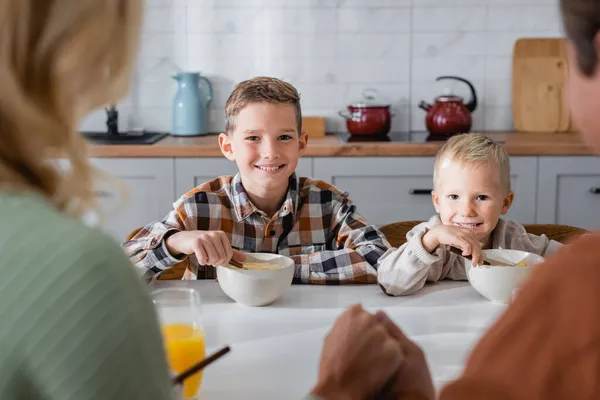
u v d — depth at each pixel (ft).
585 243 1.77
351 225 6.40
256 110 6.15
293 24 11.94
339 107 12.12
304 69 12.06
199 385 3.44
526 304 1.77
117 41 1.98
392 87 12.09
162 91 12.07
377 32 11.96
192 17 11.92
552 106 11.87
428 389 2.70
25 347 1.72
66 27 1.86
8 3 1.82
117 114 11.46
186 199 6.28
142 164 10.27
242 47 12.01
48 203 1.93
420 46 12.00
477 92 12.11
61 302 1.72
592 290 1.65
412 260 5.01
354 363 2.56
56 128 1.96
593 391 1.60
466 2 11.87
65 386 1.72
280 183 6.32
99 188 2.26
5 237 1.77
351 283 5.53
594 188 10.32
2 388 1.72
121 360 1.75
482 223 6.15
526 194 10.37
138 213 10.39
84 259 1.76
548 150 10.25
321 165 10.30
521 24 11.91
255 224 6.35
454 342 4.15
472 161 6.07
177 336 3.44
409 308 4.83
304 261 5.60
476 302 4.95
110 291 1.76
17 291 1.73
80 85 1.99
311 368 3.77
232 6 11.90
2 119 1.91
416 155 10.28
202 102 11.59
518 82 11.93
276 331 4.36
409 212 10.41
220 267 4.93
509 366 1.73
